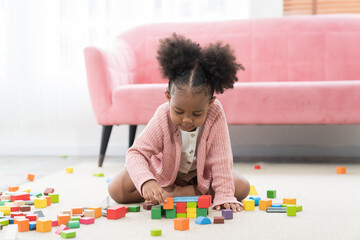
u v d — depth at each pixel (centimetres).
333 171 244
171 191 149
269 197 163
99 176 226
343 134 324
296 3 346
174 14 331
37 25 333
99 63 266
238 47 311
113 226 121
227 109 259
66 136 340
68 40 332
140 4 331
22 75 338
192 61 127
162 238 109
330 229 117
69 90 337
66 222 124
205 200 129
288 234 112
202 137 141
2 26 338
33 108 340
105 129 271
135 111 263
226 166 142
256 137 330
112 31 331
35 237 111
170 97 132
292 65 308
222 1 331
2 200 157
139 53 318
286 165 274
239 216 132
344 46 305
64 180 213
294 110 255
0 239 109
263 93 256
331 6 344
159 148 144
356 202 154
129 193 150
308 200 158
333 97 253
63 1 331
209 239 108
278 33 310
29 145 343
